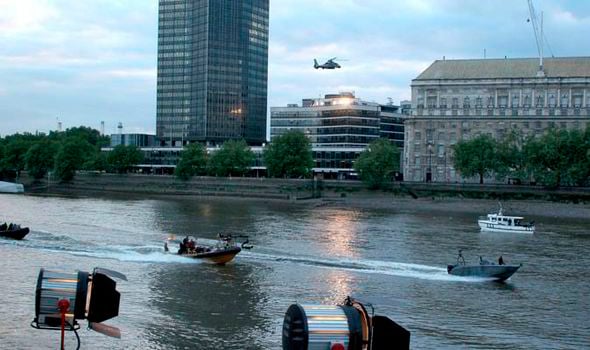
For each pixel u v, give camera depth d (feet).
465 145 597.93
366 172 610.24
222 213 446.19
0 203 496.64
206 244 266.98
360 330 77.56
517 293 192.24
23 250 241.35
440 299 181.16
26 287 175.42
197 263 225.35
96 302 90.58
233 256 225.56
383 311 165.48
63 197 598.34
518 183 613.93
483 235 342.03
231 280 198.08
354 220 413.39
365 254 260.83
